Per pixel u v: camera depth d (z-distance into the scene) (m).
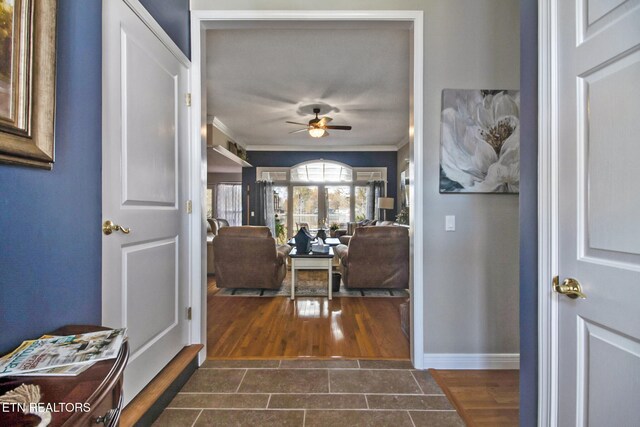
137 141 1.61
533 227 1.20
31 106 0.99
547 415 1.12
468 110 2.29
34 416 0.62
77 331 1.09
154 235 1.78
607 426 0.91
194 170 2.25
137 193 1.61
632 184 0.84
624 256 0.86
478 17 2.29
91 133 1.31
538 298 1.16
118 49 1.47
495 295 2.31
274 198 8.76
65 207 1.17
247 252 4.27
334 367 2.28
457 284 2.29
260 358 2.42
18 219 0.98
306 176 8.75
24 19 0.97
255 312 3.57
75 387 0.73
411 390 2.00
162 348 1.88
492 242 2.31
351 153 8.63
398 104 5.15
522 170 1.27
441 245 2.29
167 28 1.96
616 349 0.88
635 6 0.83
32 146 1.00
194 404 1.83
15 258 0.97
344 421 1.70
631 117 0.84
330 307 3.75
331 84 4.34
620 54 0.87
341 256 4.88
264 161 8.62
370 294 4.33
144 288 1.68
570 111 1.03
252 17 2.26
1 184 0.92
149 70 1.73
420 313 2.28
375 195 8.48
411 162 2.37
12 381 0.75
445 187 2.28
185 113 2.18
